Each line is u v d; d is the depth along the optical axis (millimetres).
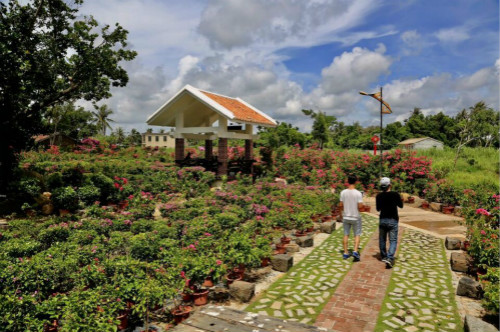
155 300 4914
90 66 14508
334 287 6238
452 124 64312
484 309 5305
